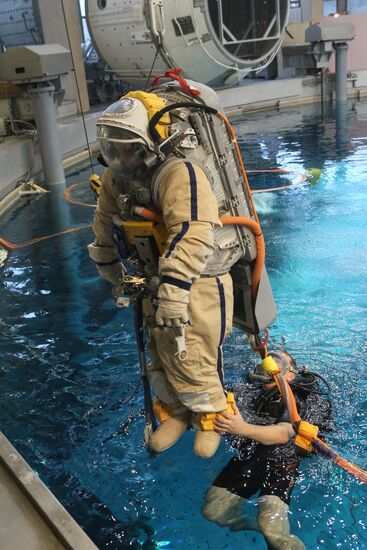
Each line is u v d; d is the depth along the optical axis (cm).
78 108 1276
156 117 220
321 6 1614
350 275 504
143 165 226
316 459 287
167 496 272
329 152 989
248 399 323
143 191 231
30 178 920
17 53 832
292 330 418
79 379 371
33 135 952
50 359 397
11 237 671
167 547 246
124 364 385
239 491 266
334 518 256
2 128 960
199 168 227
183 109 235
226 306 247
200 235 214
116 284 293
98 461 297
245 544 244
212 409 250
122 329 433
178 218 216
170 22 1016
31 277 546
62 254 601
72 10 1225
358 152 972
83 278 535
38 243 642
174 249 213
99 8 1168
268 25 1062
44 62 832
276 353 319
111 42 1186
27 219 734
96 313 462
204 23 988
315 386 323
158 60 1109
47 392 359
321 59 1400
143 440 310
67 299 492
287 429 277
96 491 278
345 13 1736
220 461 291
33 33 1258
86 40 1435
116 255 285
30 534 188
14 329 445
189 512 263
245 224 254
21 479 208
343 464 258
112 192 259
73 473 290
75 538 180
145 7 1053
